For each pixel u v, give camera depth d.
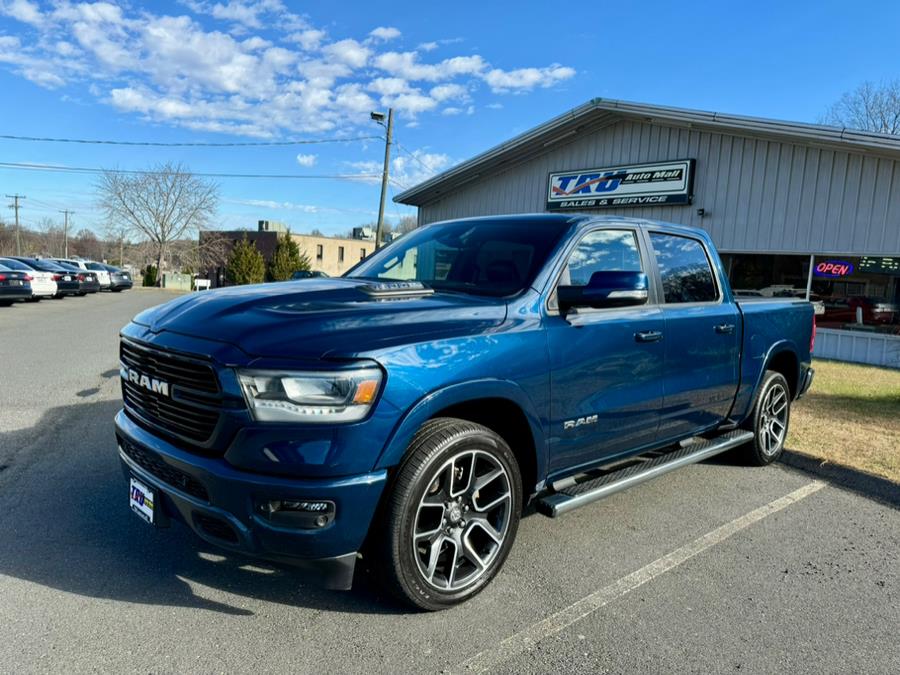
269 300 2.97
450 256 3.81
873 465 5.02
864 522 4.15
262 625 2.71
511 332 2.98
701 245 4.52
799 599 3.12
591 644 2.67
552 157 18.00
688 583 3.24
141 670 2.38
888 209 11.54
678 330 3.94
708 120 13.59
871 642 2.76
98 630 2.63
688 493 4.59
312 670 2.42
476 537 3.10
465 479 2.89
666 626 2.83
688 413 4.16
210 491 2.49
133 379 2.99
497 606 2.95
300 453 2.40
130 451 3.00
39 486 4.23
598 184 16.66
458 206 21.11
